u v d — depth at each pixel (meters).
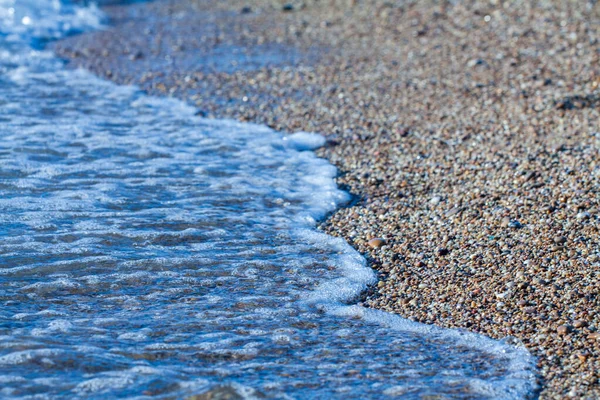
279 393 4.55
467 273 6.29
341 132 9.69
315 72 11.95
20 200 7.48
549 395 4.69
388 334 5.48
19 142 9.02
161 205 7.65
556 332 5.36
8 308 5.55
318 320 5.68
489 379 4.84
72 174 8.24
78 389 4.47
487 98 10.34
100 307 5.68
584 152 8.26
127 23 15.65
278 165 8.83
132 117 10.23
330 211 7.74
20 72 12.12
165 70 12.32
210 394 4.49
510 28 13.14
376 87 11.13
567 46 11.98
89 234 6.87
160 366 4.82
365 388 4.68
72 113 10.27
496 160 8.39
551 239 6.59
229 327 5.48
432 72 11.56
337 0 16.44
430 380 4.80
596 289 5.81
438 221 7.25
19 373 4.61
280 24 15.03
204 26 15.18
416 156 8.80
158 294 5.95
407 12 14.88
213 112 10.52
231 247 6.87
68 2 17.19
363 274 6.43
